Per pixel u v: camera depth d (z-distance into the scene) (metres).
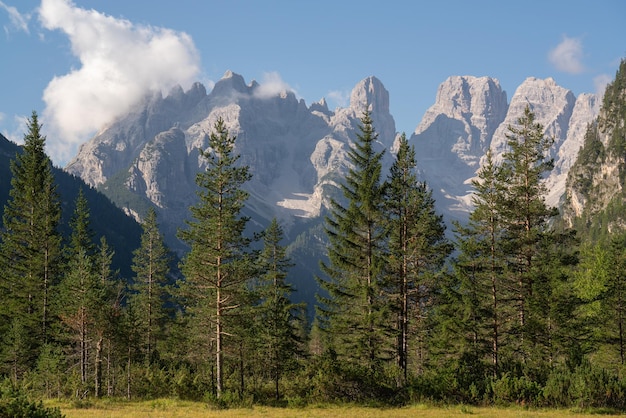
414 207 41.53
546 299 39.69
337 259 40.66
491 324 40.00
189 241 39.84
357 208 40.44
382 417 28.16
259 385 46.06
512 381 32.25
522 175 44.41
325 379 35.34
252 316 42.19
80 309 42.34
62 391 43.09
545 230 43.72
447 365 37.56
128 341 47.84
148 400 40.75
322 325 42.66
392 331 39.09
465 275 41.47
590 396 29.73
